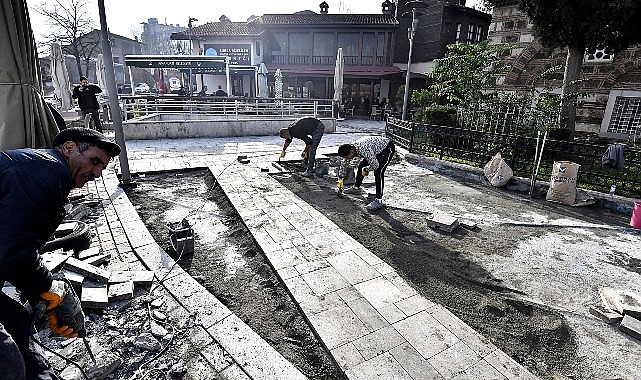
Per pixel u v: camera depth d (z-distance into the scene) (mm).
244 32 26812
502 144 8492
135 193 6777
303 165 9266
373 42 26594
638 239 5457
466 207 6770
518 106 10594
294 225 5398
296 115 16359
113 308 3248
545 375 2830
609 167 7332
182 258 4410
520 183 7938
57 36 34781
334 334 3059
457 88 11555
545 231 5715
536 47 14062
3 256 1465
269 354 2816
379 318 3293
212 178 7918
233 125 13828
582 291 4016
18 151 1681
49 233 1823
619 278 4305
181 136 13109
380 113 22969
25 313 1821
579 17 9195
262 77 21844
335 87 18875
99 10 5945
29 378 1803
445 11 23625
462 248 5008
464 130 9273
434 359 2818
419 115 13469
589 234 5613
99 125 11406
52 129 3611
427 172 9383
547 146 8125
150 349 2793
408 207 6641
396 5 26547
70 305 2035
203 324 3133
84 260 3883
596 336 3303
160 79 25422
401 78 26016
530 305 3723
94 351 2711
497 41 15227
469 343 3025
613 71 12633
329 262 4316
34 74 3355
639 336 3248
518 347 3129
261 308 3525
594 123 13234
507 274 4328
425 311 3443
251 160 9523
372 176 8789
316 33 27250
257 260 4453
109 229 4930
